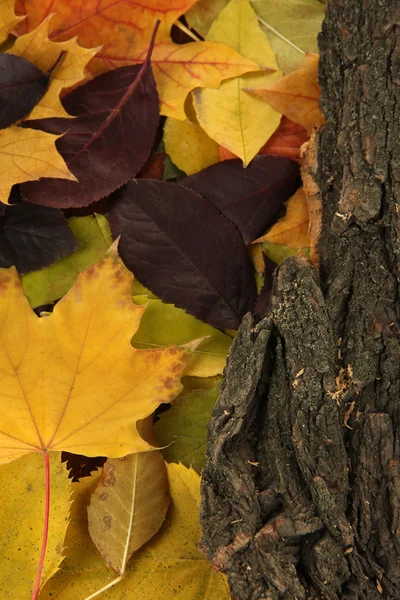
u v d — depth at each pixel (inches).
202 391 29.9
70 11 29.6
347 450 28.1
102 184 29.7
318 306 28.2
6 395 28.8
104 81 29.8
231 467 28.1
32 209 29.8
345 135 28.5
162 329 29.9
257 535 27.7
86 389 28.9
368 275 28.2
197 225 30.0
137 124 29.9
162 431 29.8
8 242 29.7
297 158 30.4
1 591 28.8
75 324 28.7
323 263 28.9
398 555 27.6
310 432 28.0
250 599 27.7
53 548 28.8
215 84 30.0
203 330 30.0
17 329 28.6
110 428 28.9
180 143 30.5
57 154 29.1
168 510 29.3
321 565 27.6
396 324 28.0
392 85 28.2
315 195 29.2
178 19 30.4
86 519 29.4
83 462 30.1
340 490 27.8
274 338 28.4
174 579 29.1
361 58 28.5
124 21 29.7
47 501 28.8
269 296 30.1
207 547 27.9
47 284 29.9
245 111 30.1
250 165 30.2
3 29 29.2
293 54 30.4
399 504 27.6
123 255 30.0
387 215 28.1
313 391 28.0
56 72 29.3
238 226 30.1
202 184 30.2
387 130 28.1
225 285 30.0
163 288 29.9
